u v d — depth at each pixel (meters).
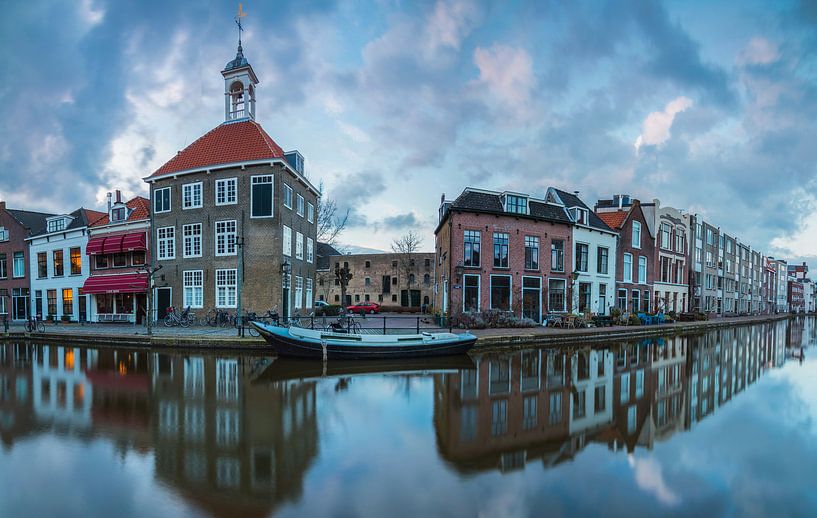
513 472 6.05
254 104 26.11
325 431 7.57
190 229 23.97
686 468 6.25
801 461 6.55
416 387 10.96
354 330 18.27
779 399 10.32
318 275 48.50
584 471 6.12
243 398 9.71
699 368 14.38
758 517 4.90
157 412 8.63
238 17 26.34
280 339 14.75
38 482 5.66
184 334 18.69
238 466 6.12
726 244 52.47
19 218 31.22
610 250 30.91
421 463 6.29
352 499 5.24
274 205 22.72
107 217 28.00
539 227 26.97
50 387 10.80
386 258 46.94
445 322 23.50
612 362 15.29
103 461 6.31
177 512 4.94
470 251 25.05
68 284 27.86
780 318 55.59
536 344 20.03
